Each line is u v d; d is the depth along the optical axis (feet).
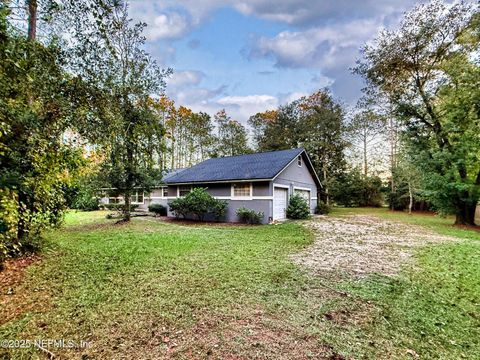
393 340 9.52
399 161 69.82
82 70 20.81
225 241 27.02
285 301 12.45
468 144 38.60
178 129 100.99
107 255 20.66
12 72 11.94
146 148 39.96
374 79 46.70
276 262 19.06
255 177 43.50
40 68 16.10
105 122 20.89
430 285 14.97
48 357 8.28
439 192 41.57
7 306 11.71
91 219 48.70
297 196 50.52
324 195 83.92
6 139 13.04
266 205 43.73
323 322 10.61
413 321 10.96
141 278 15.39
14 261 17.69
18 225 17.21
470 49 38.24
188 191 54.39
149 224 42.04
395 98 45.98
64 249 22.38
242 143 107.34
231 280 15.14
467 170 41.73
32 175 15.88
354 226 39.83
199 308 11.57
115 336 9.39
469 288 14.65
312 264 18.71
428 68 42.14
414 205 73.20
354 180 87.25
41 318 10.64
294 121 92.48
